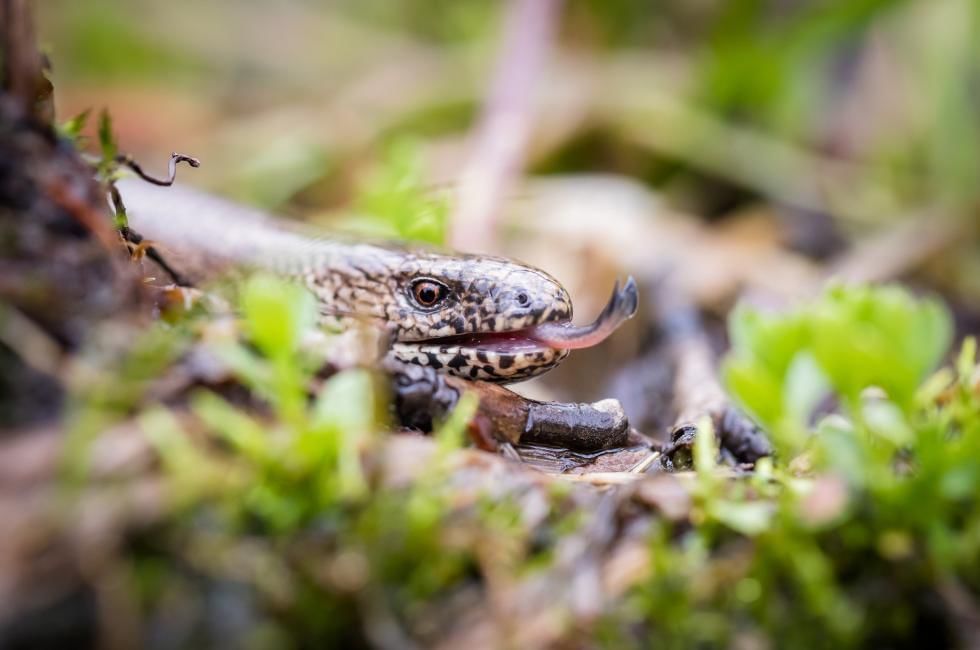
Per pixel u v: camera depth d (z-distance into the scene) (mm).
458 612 104
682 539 107
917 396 114
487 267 133
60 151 110
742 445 128
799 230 244
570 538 107
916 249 224
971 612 105
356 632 104
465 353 133
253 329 106
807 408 109
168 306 115
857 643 106
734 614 106
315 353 111
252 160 241
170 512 102
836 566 106
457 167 227
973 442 108
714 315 189
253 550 103
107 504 101
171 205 147
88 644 100
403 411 115
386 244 138
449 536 105
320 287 136
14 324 105
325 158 250
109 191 121
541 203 216
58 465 102
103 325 107
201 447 104
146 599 101
